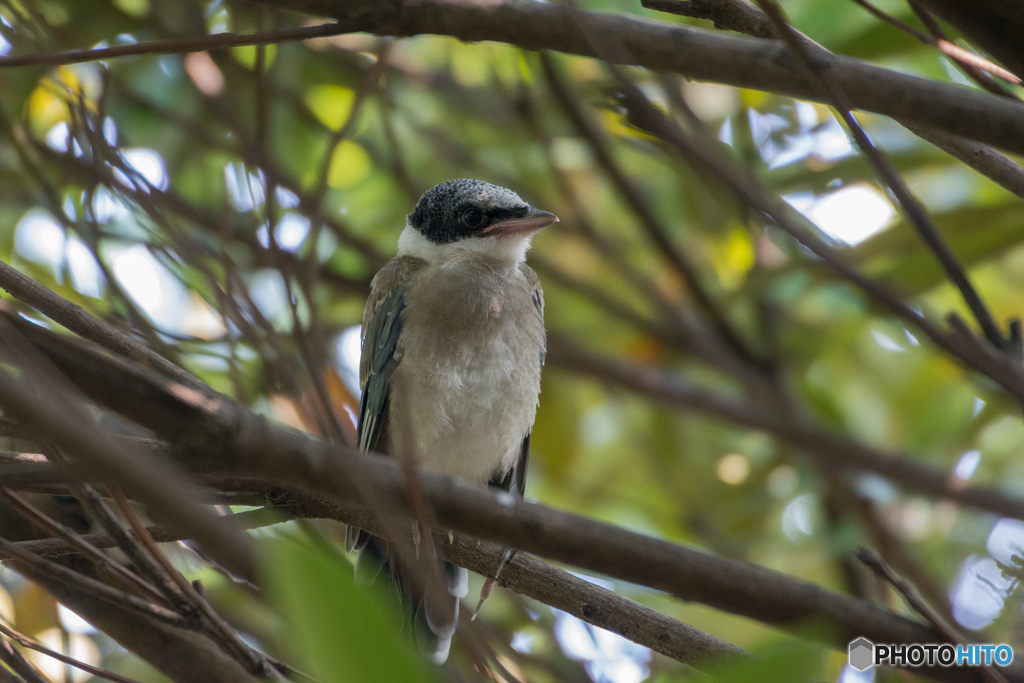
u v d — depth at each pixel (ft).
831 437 24.91
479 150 43.47
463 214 32.86
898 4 27.91
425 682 10.39
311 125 38.91
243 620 26.50
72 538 17.97
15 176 32.01
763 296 37.45
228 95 35.12
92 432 10.22
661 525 39.55
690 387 30.68
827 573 37.96
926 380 37.99
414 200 37.32
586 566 16.63
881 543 33.27
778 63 18.56
